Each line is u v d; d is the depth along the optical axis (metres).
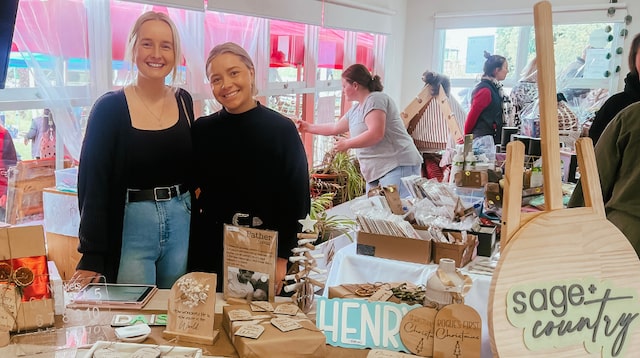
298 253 1.44
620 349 0.95
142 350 1.10
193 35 2.81
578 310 0.93
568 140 3.75
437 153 4.32
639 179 1.68
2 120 2.07
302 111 4.20
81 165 1.78
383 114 3.45
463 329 1.17
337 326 1.26
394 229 2.01
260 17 3.27
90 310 1.34
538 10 0.90
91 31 2.29
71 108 2.26
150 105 1.84
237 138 1.92
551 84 0.91
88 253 1.76
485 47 5.47
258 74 3.48
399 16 5.55
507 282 0.89
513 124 4.39
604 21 4.79
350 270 2.06
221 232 1.95
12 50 2.04
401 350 1.22
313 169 4.11
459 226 2.09
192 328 1.22
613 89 4.85
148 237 1.84
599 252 0.95
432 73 4.32
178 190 1.91
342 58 4.71
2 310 1.20
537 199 2.37
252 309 1.29
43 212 2.09
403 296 1.36
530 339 0.90
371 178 3.71
